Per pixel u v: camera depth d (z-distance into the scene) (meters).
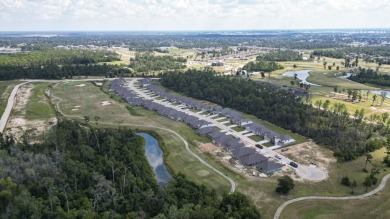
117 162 113.31
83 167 109.94
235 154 132.50
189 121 174.00
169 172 121.62
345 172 119.75
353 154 130.75
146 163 125.50
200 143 147.50
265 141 150.75
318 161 129.25
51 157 115.25
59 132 136.25
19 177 97.69
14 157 109.88
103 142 135.38
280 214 93.69
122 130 150.12
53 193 93.88
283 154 136.12
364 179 113.50
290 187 103.69
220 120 181.50
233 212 87.62
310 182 112.38
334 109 183.12
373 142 139.25
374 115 175.38
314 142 149.38
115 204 92.38
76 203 91.69
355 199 101.50
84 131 142.88
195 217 82.88
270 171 119.06
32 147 126.12
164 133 159.38
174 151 138.88
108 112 194.88
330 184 111.00
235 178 115.31
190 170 121.44
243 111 198.25
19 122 170.88
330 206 97.81
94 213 84.12
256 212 90.19
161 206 90.62
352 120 167.88
